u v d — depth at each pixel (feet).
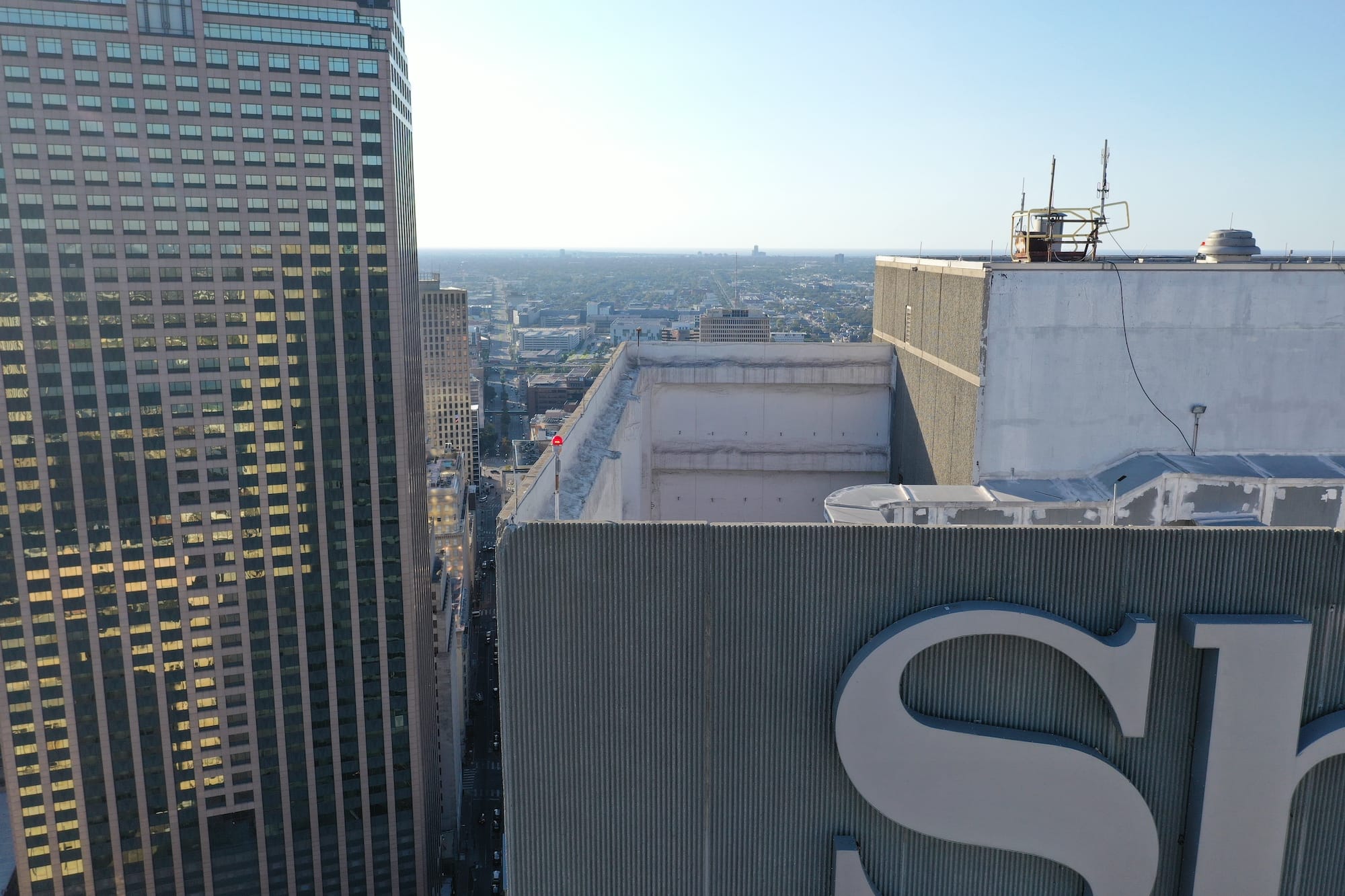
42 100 382.63
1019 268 87.51
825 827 61.72
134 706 428.56
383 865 483.10
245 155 412.57
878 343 125.08
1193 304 89.20
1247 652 58.29
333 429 440.86
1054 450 90.63
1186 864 61.82
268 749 452.76
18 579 402.52
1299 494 84.02
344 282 434.30
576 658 59.82
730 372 123.54
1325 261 95.96
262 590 440.45
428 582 520.42
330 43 416.67
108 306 402.11
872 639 59.36
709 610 59.62
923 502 83.87
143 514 416.87
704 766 61.11
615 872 62.23
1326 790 62.18
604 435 90.99
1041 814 59.62
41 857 425.69
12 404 392.68
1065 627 57.82
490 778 655.76
